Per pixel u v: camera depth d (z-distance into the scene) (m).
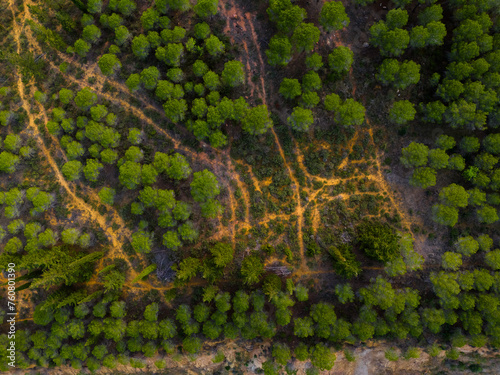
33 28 58.28
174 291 54.81
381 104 55.28
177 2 53.03
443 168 54.78
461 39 49.19
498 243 53.81
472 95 48.31
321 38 55.38
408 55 53.94
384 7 54.94
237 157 57.22
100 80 59.41
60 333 53.91
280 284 52.69
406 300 49.88
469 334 52.66
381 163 56.03
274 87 56.72
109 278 53.66
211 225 56.47
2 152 57.47
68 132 56.84
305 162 56.56
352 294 50.69
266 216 56.69
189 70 55.78
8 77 61.03
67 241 54.59
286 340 56.25
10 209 55.50
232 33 57.22
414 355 52.34
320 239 55.25
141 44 53.09
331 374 58.62
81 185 58.78
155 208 56.81
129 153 53.25
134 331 53.59
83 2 58.53
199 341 54.56
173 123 57.75
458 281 50.12
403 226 55.16
